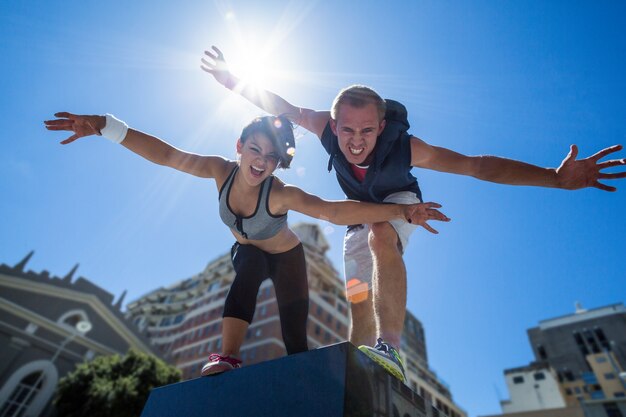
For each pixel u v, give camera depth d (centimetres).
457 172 194
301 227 4159
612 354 3809
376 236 199
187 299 5284
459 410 2977
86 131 193
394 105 204
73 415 1738
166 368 2083
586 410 2502
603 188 169
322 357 105
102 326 2533
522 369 4241
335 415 89
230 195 188
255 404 111
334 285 3566
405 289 180
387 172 201
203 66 233
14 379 2011
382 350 144
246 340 2856
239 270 183
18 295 2244
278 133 182
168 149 199
